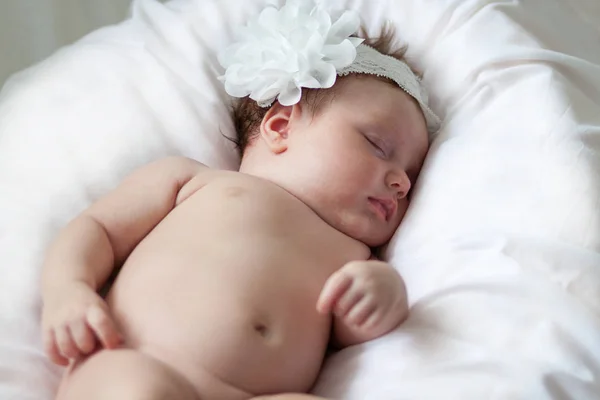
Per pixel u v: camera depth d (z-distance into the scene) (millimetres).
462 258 823
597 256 768
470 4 1110
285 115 1013
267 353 767
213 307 774
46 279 801
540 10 1131
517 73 1001
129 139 1035
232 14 1211
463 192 901
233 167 1091
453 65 1083
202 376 738
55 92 1087
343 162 939
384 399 708
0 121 1066
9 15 1419
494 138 938
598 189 823
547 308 734
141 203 909
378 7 1188
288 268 836
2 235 911
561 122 893
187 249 835
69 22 1480
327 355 863
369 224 937
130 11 1369
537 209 832
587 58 1112
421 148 1019
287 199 924
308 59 977
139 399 661
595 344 705
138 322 771
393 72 1028
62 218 941
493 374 692
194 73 1134
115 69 1120
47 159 1000
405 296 791
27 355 806
